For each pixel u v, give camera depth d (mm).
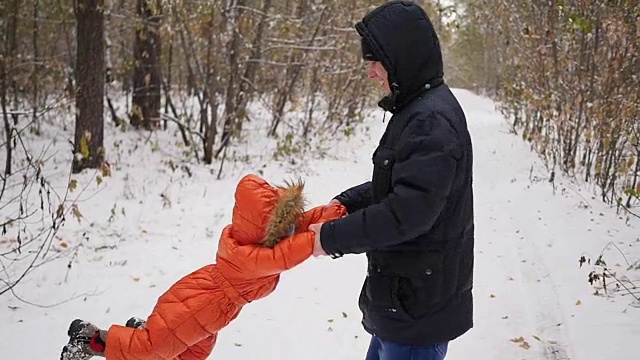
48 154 10930
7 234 6551
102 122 9766
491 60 31391
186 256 6258
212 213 7777
